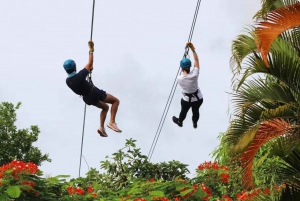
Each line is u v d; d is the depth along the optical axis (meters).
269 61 14.80
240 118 14.58
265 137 14.51
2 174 17.44
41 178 18.22
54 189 19.14
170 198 19.64
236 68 15.37
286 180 15.45
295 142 14.68
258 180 19.98
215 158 23.25
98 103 15.38
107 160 24.88
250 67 14.98
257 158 20.41
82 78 14.95
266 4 16.77
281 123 14.45
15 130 39.53
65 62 15.10
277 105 14.78
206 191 19.91
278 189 15.61
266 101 14.73
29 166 17.72
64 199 18.89
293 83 14.73
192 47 16.69
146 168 24.73
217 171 21.11
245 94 14.77
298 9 13.91
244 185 15.19
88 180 24.14
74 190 19.23
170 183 20.08
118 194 20.94
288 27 14.00
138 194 19.83
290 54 15.42
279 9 14.06
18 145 39.47
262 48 14.10
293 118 14.57
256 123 14.48
